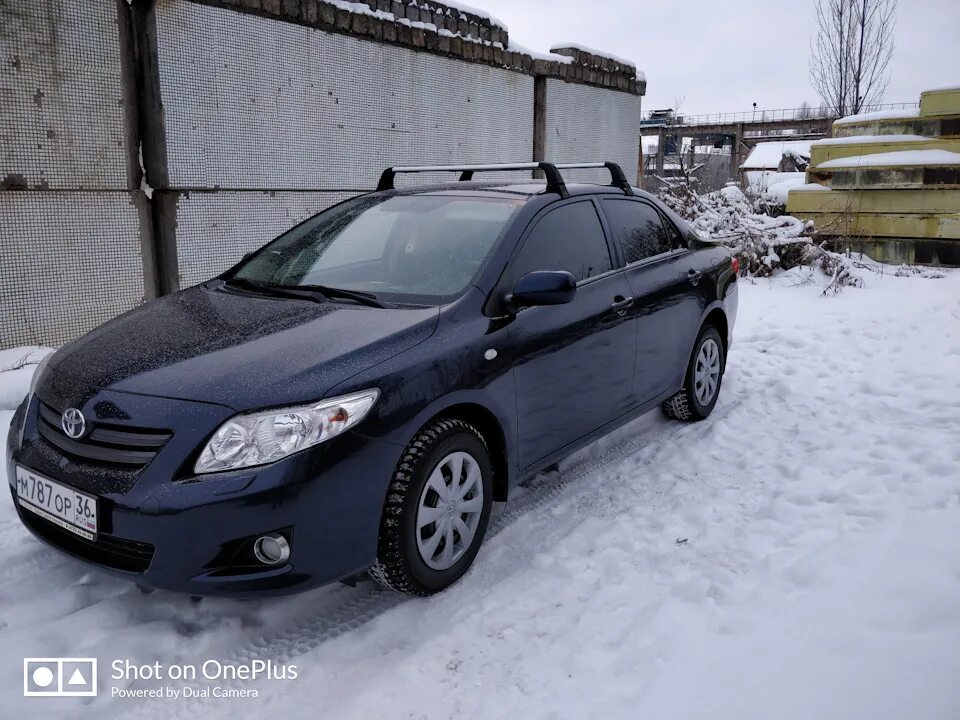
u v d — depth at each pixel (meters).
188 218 6.01
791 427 4.82
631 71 11.62
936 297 8.16
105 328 3.37
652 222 4.68
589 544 3.38
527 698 2.40
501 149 9.27
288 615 2.90
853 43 23.20
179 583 2.50
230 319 3.20
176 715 2.40
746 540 3.32
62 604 2.91
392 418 2.74
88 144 5.33
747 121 54.62
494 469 3.36
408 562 2.83
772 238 9.79
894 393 5.34
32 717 2.36
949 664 2.22
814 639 2.46
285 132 6.67
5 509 3.57
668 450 4.51
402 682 2.51
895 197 10.14
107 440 2.63
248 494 2.47
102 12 5.32
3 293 4.99
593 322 3.77
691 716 2.18
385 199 4.15
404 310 3.16
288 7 6.53
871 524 3.33
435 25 8.09
